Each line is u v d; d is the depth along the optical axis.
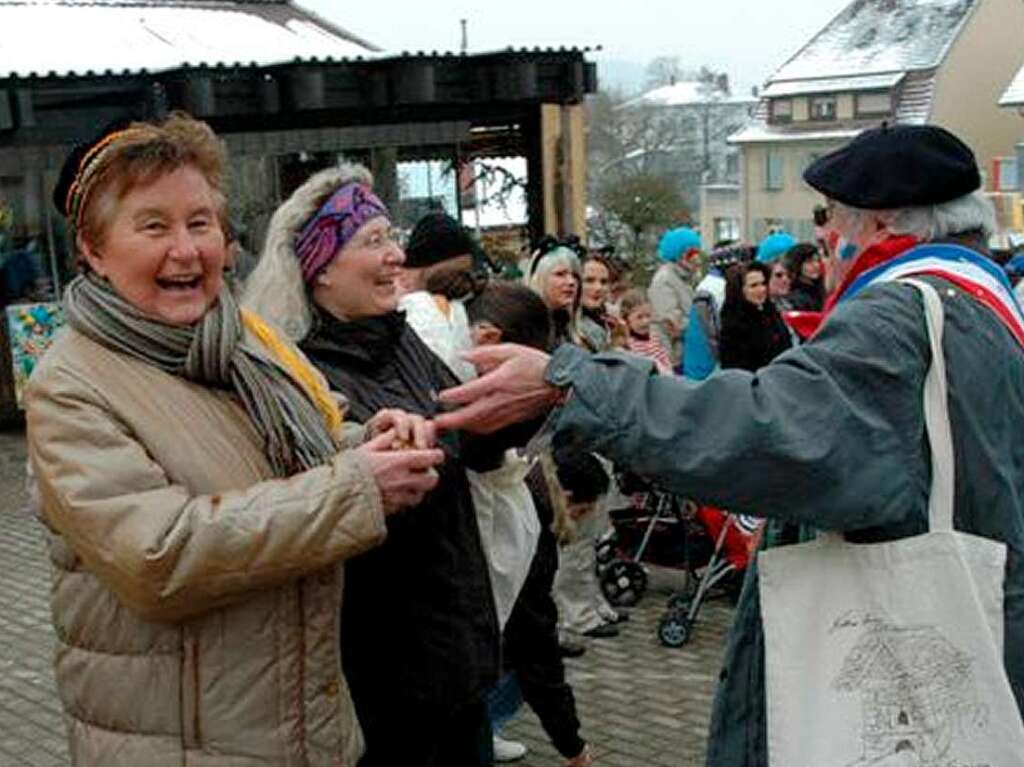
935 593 1.99
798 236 42.44
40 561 7.63
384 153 13.70
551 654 3.98
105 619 1.95
